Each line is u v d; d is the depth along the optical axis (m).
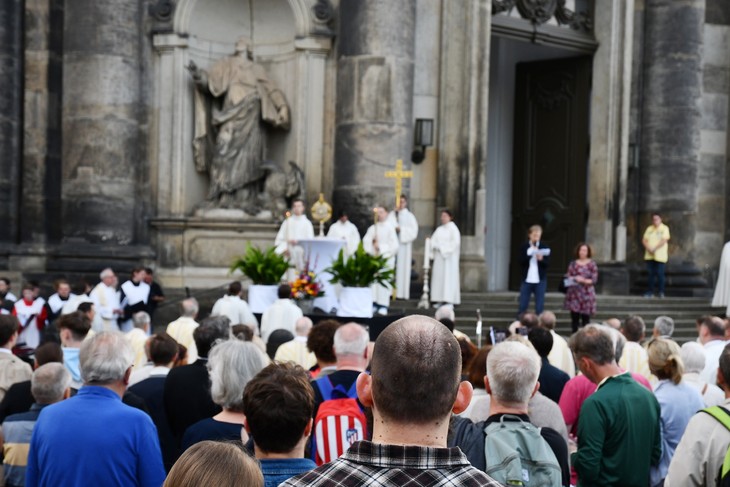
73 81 20.44
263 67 22.12
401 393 2.80
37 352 7.04
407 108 20.92
